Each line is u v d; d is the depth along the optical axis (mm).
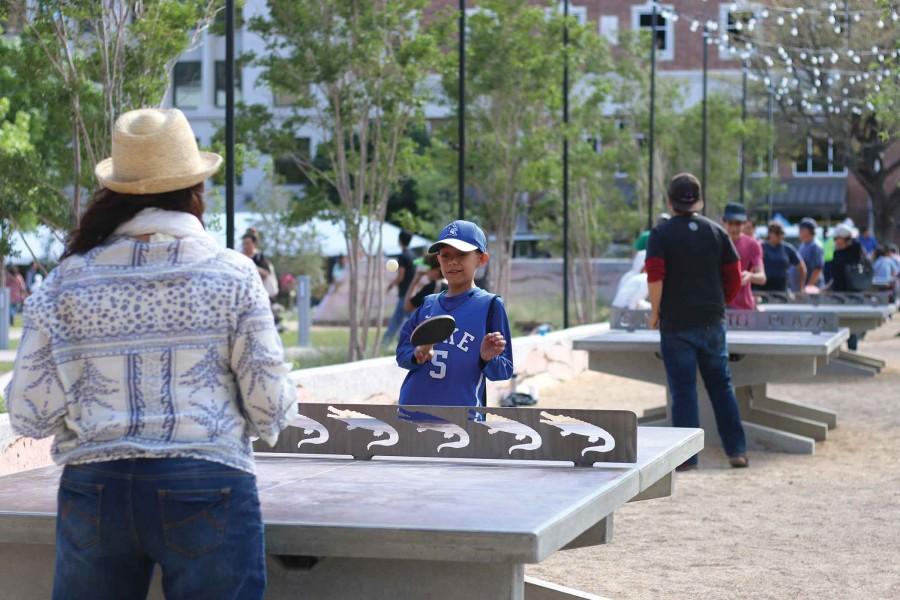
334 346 21688
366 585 4422
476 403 6598
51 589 4645
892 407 15531
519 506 4477
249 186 51375
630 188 44375
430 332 5738
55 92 12703
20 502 4641
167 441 3820
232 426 3906
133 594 3973
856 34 26047
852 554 7938
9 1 12617
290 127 18203
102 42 12727
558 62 23219
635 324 13516
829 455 11953
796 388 17734
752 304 13789
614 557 7914
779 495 9953
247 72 46594
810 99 37125
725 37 28609
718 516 9156
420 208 35156
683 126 37906
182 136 4043
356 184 18484
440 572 4355
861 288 22828
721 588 7094
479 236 6758
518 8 23328
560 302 33094
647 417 13242
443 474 5215
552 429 5449
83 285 3930
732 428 11227
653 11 28656
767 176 43469
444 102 24469
